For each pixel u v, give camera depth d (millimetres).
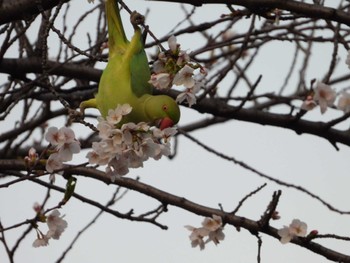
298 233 9555
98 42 11617
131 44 7523
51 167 8141
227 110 11859
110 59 7590
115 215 10391
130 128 7004
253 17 10594
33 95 11367
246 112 11922
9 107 10609
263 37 12039
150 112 7359
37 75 12586
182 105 11836
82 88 11586
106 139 7027
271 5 9312
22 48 11359
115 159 7137
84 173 10141
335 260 9555
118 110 7129
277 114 11922
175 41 7387
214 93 11859
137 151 7016
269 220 9578
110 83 7430
